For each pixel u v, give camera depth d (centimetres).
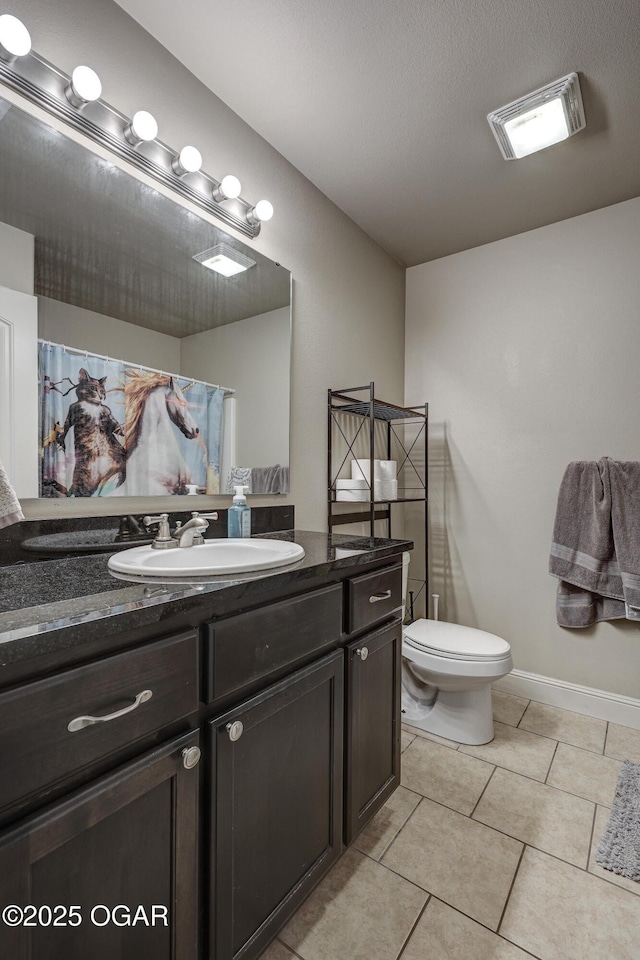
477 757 184
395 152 184
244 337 167
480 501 253
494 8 128
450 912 117
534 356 238
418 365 275
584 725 209
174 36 137
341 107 162
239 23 132
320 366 207
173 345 143
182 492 146
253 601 96
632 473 207
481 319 254
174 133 143
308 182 200
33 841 60
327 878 127
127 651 72
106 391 126
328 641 116
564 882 125
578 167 191
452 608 260
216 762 86
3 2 105
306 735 109
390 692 145
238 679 90
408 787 166
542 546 234
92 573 99
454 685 191
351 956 105
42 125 113
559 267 231
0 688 59
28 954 60
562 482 224
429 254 263
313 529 203
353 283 229
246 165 169
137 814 73
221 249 159
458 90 154
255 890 95
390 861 133
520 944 108
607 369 218
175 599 78
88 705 66
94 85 112
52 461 115
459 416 260
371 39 137
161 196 140
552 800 158
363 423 242
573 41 136
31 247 111
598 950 107
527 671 237
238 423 164
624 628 212
